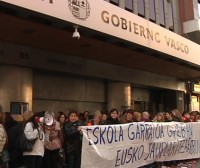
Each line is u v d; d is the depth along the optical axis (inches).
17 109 535.5
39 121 323.3
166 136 420.8
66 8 420.5
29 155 305.4
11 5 362.0
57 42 541.6
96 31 468.4
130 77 783.1
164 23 832.9
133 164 364.8
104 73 711.1
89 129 319.6
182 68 802.2
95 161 322.3
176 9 895.7
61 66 616.4
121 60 694.5
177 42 674.2
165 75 912.3
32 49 567.5
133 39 537.3
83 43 546.6
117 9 510.6
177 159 445.4
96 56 651.5
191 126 474.9
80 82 703.1
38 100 620.1
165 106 979.9
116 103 757.3
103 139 329.4
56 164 343.3
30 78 569.6
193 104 1088.8
